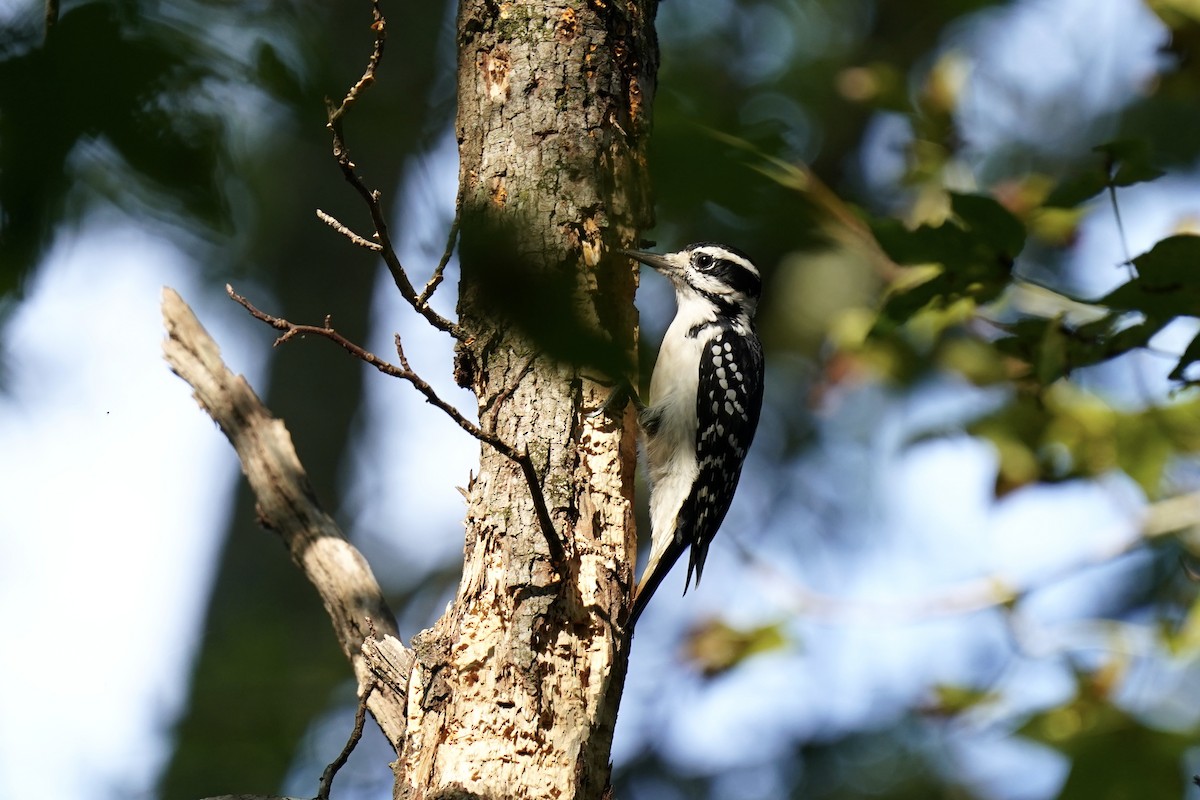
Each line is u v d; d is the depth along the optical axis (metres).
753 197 5.70
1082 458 11.77
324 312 19.45
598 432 8.45
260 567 18.94
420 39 14.71
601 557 8.15
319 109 8.34
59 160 6.59
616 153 8.63
